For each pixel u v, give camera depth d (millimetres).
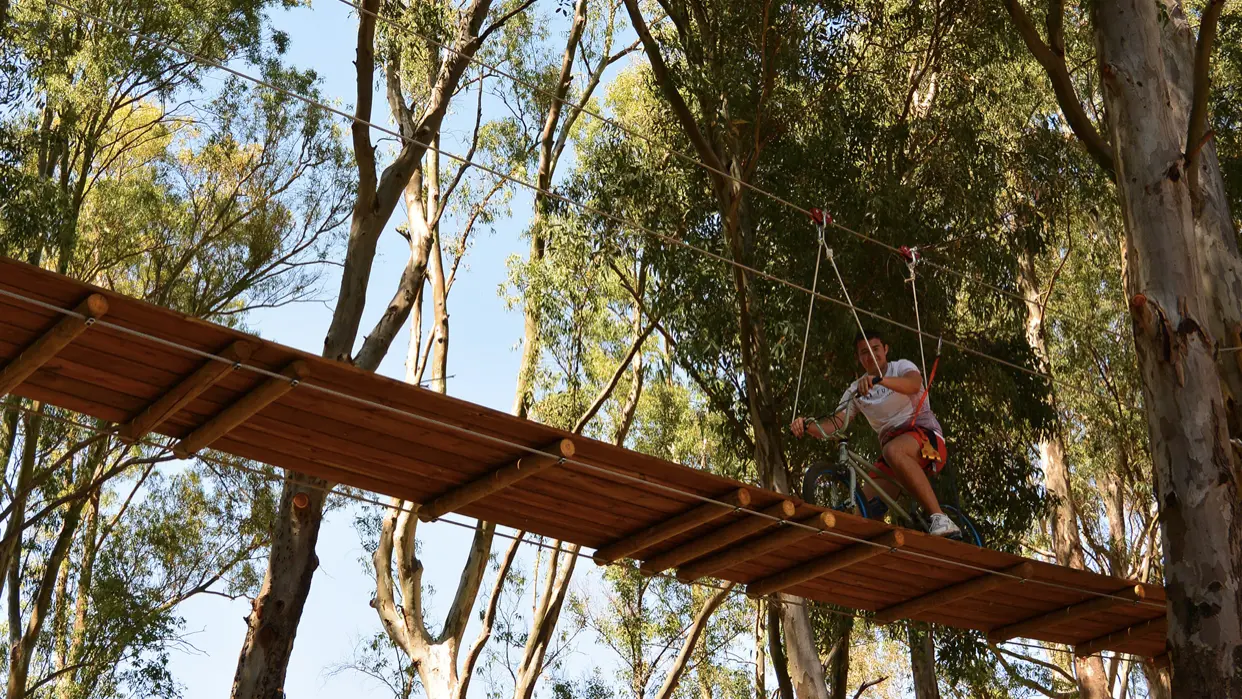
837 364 10609
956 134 11211
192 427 5113
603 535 6348
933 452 6836
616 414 17391
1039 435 11633
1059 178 12133
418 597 14555
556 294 14789
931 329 10609
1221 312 7957
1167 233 6660
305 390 4746
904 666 21688
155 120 15281
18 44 12797
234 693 8398
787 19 10055
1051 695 16812
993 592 7102
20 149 12156
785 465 9836
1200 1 14805
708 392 11320
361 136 9195
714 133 10172
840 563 6379
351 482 5727
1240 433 7457
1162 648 8195
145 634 15758
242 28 14578
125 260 16375
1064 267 16562
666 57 10773
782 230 10586
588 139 16141
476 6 11000
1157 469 6375
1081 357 16031
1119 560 17609
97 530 18859
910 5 11445
